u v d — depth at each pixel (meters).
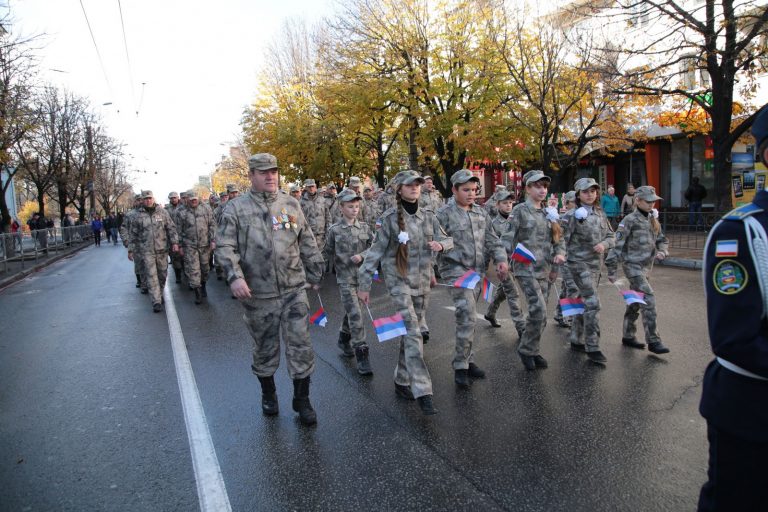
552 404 4.49
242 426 4.29
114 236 34.19
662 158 21.41
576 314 5.60
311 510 3.07
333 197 13.49
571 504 3.03
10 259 17.17
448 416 4.33
